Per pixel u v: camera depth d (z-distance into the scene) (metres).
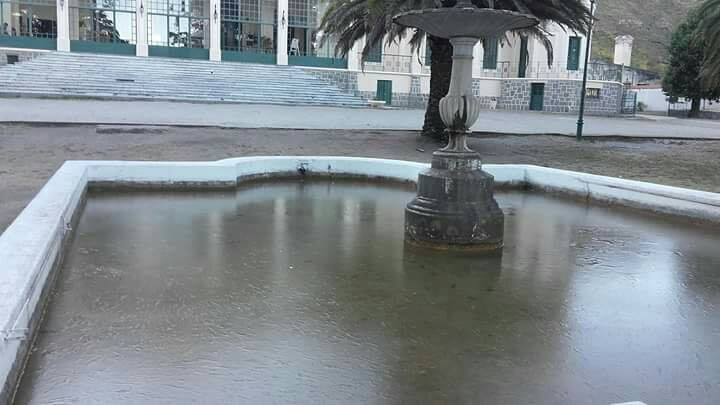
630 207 9.05
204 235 6.66
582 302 4.81
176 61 33.16
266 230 7.02
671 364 3.69
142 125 15.27
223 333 3.93
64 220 5.61
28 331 3.53
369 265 5.69
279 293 4.78
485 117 27.50
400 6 12.59
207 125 16.22
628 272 5.72
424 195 6.55
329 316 4.31
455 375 3.45
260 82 32.66
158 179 9.32
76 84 27.00
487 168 10.90
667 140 19.98
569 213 8.80
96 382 3.23
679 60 44.66
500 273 5.57
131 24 35.91
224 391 3.17
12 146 11.92
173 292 4.71
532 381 3.41
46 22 35.25
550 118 29.86
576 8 14.34
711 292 5.16
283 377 3.35
